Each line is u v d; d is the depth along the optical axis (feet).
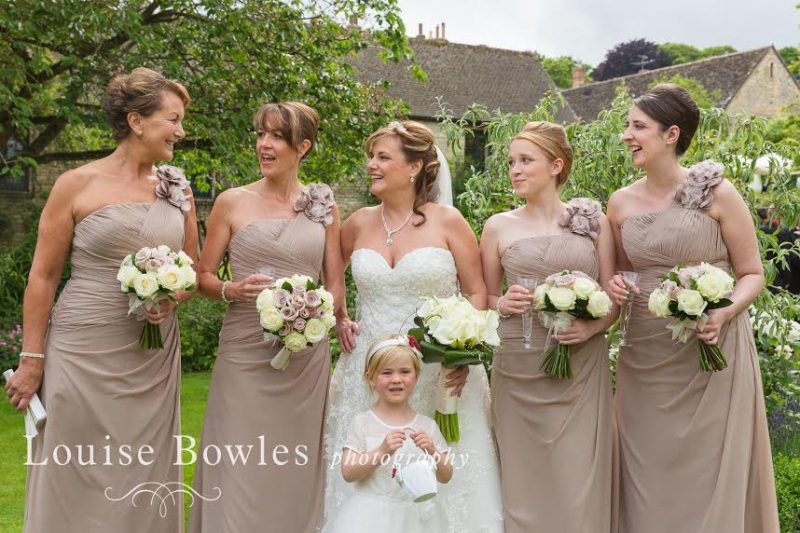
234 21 30.25
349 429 11.32
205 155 34.37
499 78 77.97
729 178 16.16
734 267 11.46
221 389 11.87
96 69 29.01
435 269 11.96
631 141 11.59
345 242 12.85
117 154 11.41
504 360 11.87
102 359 11.06
